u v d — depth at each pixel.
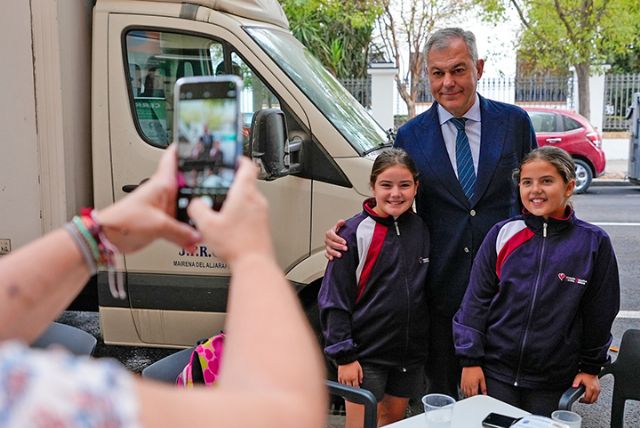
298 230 4.21
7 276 1.12
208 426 0.85
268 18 4.76
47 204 4.21
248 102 4.28
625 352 3.20
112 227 1.16
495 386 3.16
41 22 4.05
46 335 3.22
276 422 0.90
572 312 3.04
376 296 3.36
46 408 0.74
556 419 2.55
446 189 3.38
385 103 15.93
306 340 1.01
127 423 0.78
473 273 3.26
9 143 4.17
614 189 14.00
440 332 3.52
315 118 4.17
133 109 4.28
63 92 4.14
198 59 4.29
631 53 21.73
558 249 3.07
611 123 17.59
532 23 15.80
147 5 4.28
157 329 4.43
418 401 4.50
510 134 3.38
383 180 3.30
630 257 8.39
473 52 3.32
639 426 4.29
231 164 1.21
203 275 4.34
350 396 2.96
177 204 1.21
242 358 0.98
